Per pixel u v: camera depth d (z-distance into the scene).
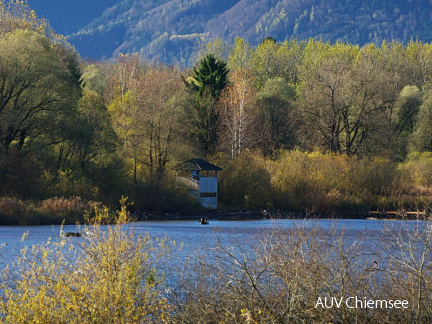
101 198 85.19
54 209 70.31
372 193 98.31
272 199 96.62
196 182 95.06
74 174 86.38
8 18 111.31
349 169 100.94
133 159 108.50
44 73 86.31
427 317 15.17
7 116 81.88
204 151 121.31
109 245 15.35
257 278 16.31
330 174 100.50
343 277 15.72
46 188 81.56
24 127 86.12
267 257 16.72
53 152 92.44
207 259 23.23
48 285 15.02
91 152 92.81
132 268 15.27
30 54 85.81
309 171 101.12
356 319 15.03
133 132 110.31
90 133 91.19
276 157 123.94
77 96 94.81
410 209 87.69
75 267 16.12
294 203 93.88
